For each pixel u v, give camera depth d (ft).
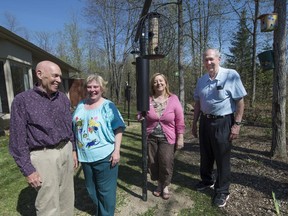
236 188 11.57
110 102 8.74
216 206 10.14
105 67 98.73
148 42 9.58
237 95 9.62
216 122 9.93
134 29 10.23
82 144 8.44
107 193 8.84
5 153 18.30
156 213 9.83
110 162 8.61
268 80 36.94
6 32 22.16
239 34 74.02
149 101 9.78
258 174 13.01
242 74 59.57
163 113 9.98
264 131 23.31
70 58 107.24
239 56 75.25
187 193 11.34
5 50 25.23
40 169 7.18
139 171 14.29
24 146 6.90
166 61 65.57
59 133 7.51
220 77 9.70
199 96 10.55
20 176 13.85
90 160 8.41
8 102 25.88
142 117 9.96
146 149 10.29
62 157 7.69
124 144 20.54
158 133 10.18
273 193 10.00
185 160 15.83
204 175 11.60
